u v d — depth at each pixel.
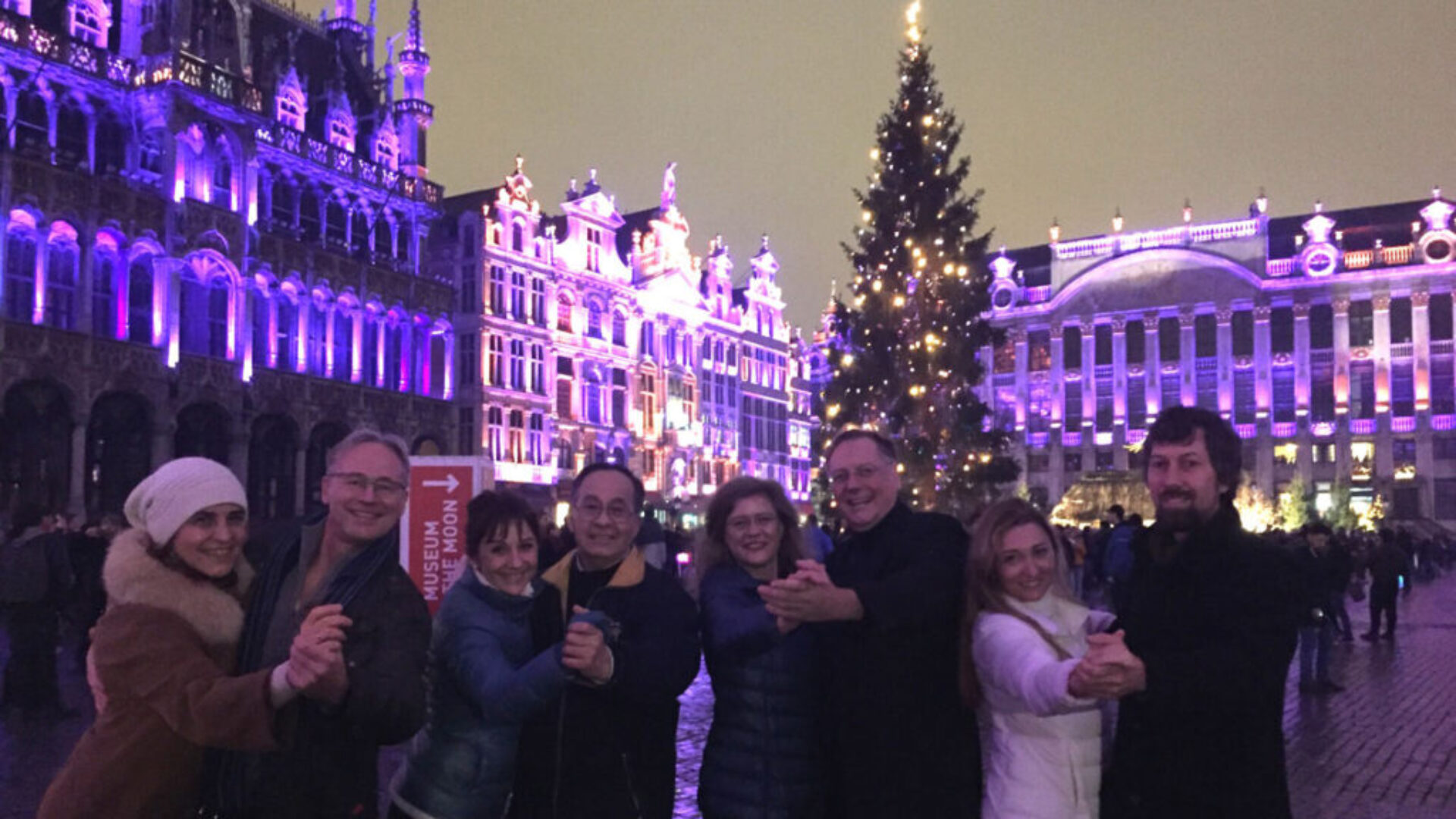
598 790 3.93
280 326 34.31
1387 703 13.02
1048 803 3.61
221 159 32.12
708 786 4.27
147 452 29.00
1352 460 72.00
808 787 4.14
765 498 4.33
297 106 36.38
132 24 30.89
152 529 3.29
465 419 42.69
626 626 4.02
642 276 54.19
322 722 3.26
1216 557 3.38
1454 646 19.31
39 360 26.03
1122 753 3.56
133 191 28.80
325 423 35.25
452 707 3.87
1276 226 79.31
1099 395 80.12
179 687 3.07
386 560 3.45
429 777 3.86
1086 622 3.96
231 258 31.53
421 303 39.81
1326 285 73.31
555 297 47.22
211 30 31.91
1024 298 83.62
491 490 4.12
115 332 28.62
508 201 44.88
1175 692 3.13
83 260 27.66
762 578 4.34
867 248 26.75
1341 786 8.87
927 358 25.59
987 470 26.34
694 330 57.78
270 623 3.40
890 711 3.90
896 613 3.78
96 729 3.28
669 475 53.97
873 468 4.20
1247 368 75.62
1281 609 3.29
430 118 42.19
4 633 18.66
